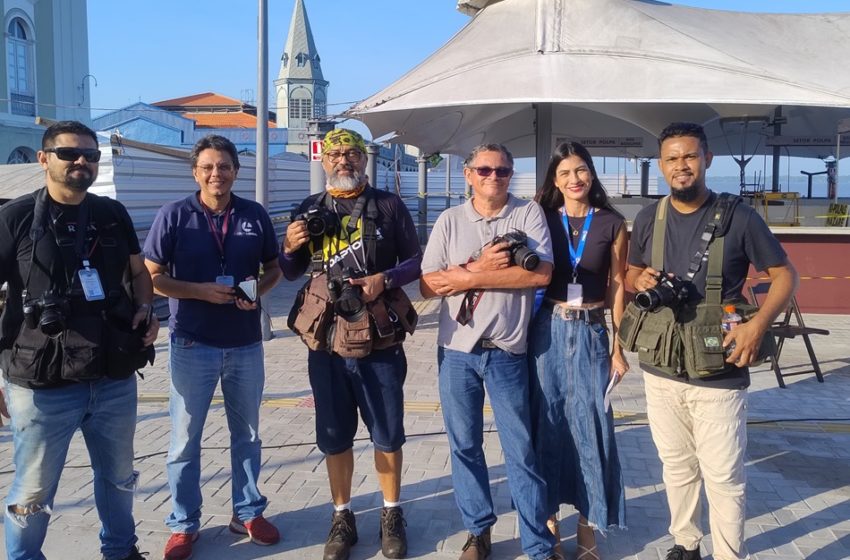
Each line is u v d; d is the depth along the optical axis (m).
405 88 10.21
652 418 3.34
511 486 3.36
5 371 2.94
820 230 9.86
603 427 3.36
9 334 2.95
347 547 3.53
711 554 3.53
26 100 26.69
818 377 6.64
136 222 10.27
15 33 26.25
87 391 3.07
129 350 3.08
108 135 9.95
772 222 11.54
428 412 5.81
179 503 3.54
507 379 3.32
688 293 3.05
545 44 10.18
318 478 4.50
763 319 2.94
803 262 10.03
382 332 3.32
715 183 16.45
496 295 3.27
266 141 8.17
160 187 10.95
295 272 3.55
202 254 3.51
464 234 3.38
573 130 15.22
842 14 12.32
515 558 3.53
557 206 3.52
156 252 3.48
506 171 3.28
